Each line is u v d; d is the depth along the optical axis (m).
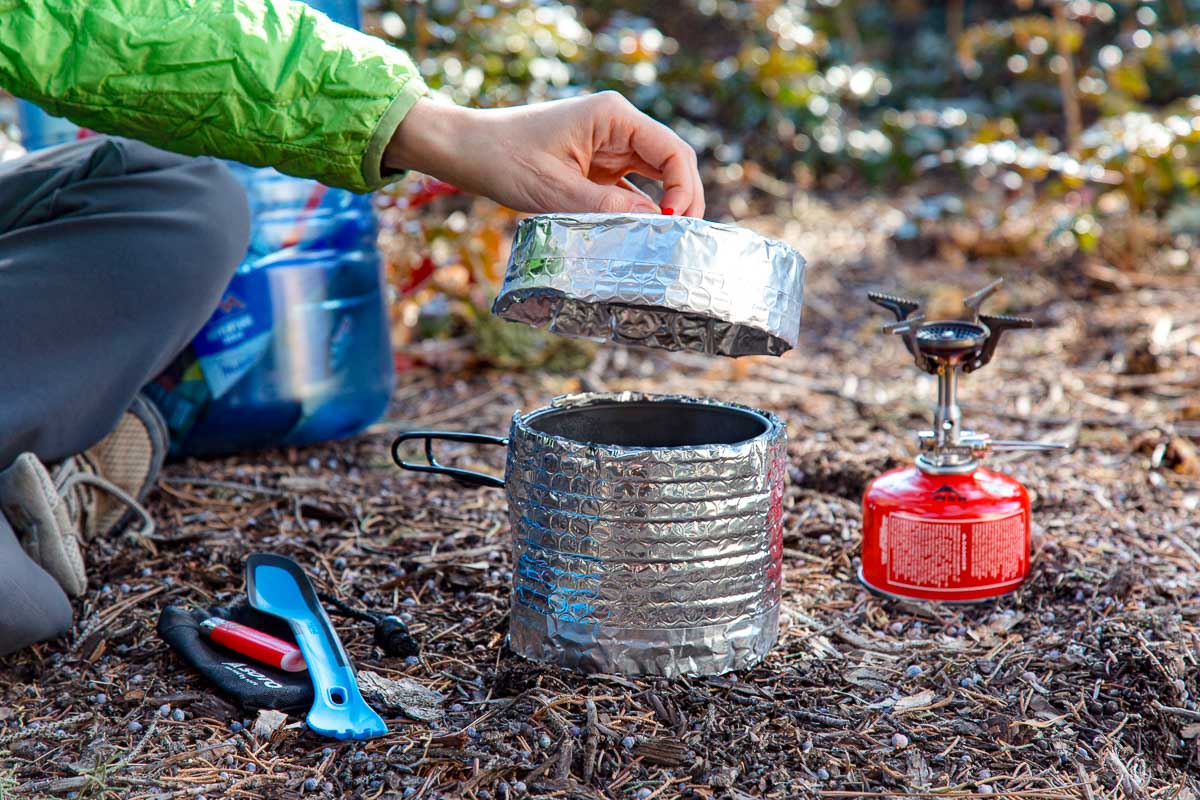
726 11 5.79
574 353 2.93
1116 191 3.88
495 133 1.37
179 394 2.12
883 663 1.49
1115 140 3.46
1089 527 1.89
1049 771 1.26
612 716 1.32
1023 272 3.61
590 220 1.25
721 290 1.25
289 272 2.14
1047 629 1.57
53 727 1.33
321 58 1.32
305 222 2.16
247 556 1.69
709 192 4.75
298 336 2.17
